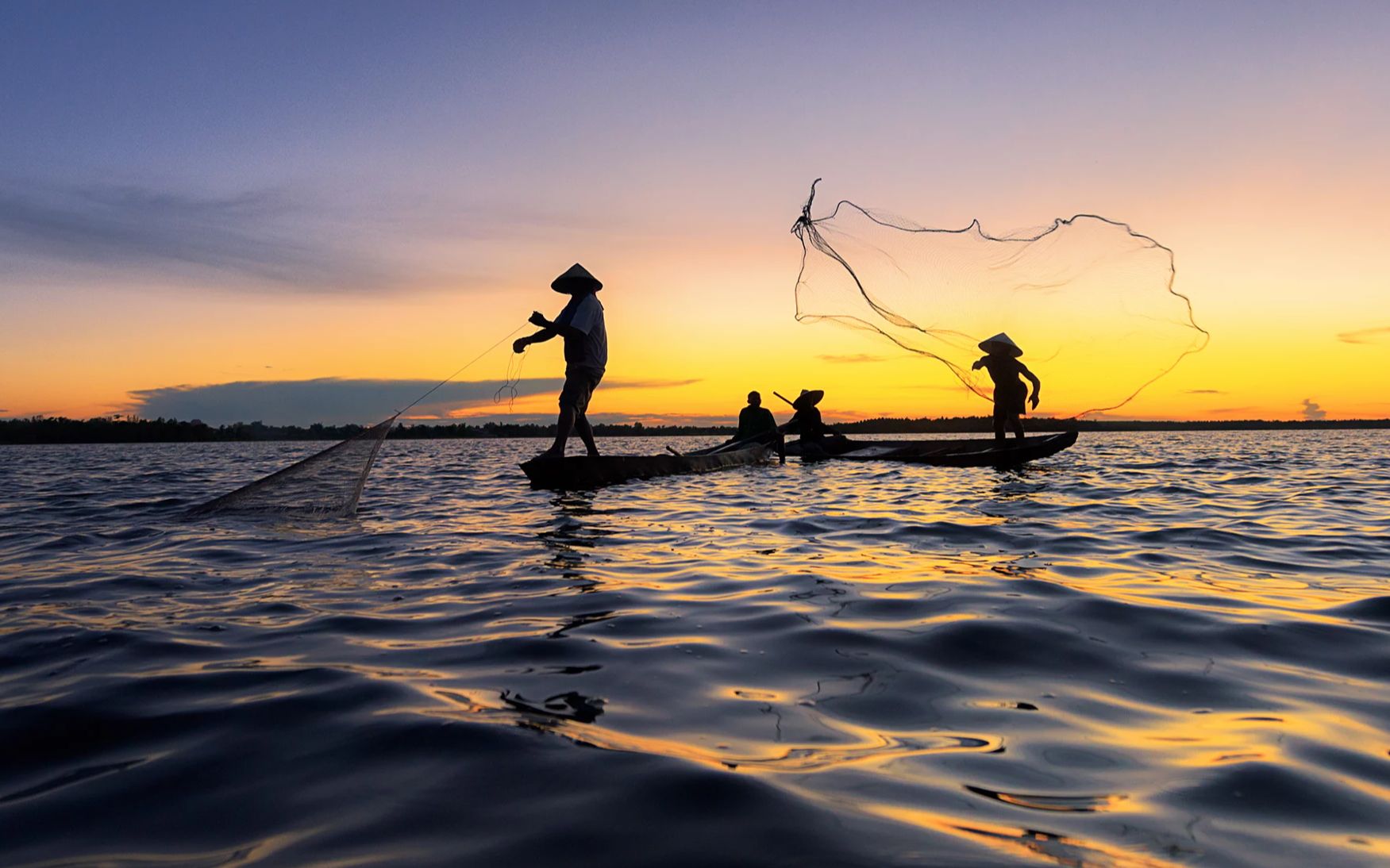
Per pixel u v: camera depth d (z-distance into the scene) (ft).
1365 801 5.22
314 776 5.61
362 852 4.58
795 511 21.38
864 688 7.55
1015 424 40.22
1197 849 4.61
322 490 21.56
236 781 5.56
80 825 4.95
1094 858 4.50
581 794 5.28
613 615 10.36
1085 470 37.09
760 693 7.41
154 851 4.64
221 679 7.80
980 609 10.34
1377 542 16.19
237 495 21.67
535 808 5.10
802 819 4.92
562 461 27.86
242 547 16.07
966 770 5.71
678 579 12.62
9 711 6.93
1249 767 5.74
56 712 6.88
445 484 31.81
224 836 4.80
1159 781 5.53
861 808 5.09
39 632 9.65
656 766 5.70
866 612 10.35
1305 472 36.35
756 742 6.23
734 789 5.30
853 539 16.57
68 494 28.73
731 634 9.41
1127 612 10.23
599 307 29.37
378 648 8.91
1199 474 34.86
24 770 5.80
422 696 7.27
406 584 12.43
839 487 28.40
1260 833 4.80
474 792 5.33
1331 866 4.44
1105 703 7.14
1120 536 16.74
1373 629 9.45
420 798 5.25
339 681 7.72
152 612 10.68
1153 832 4.80
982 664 8.25
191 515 20.99
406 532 18.03
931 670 8.05
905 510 21.30
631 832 4.78
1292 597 11.18
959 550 15.17
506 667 8.19
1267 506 22.33
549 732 6.40
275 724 6.61
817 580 12.38
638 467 31.86
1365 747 6.15
